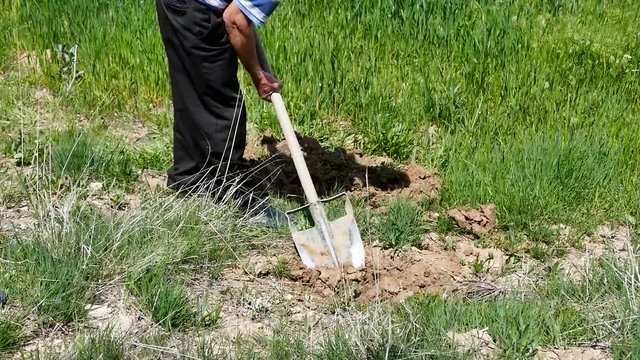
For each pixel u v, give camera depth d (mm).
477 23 7301
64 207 4770
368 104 6316
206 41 4785
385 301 4406
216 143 4984
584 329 4180
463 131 6082
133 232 4637
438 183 5555
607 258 4844
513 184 5422
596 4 8352
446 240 5094
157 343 4031
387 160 5871
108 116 6355
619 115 6297
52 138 5848
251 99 6387
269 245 4922
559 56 7086
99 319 4195
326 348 3938
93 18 7145
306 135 6094
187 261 4664
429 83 6531
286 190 5469
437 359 3881
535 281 4719
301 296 4500
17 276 4309
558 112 6309
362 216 5172
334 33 7121
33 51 7145
